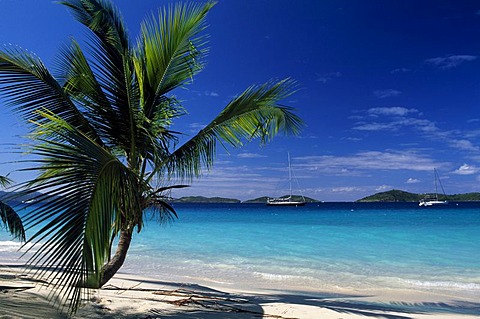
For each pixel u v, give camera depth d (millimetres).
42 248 3037
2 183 7750
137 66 5797
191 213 61500
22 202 3039
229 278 10273
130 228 5566
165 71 6191
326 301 7262
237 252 15492
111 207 3701
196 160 6031
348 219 39000
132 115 5652
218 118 5848
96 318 4730
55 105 5098
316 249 16172
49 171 3801
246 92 5766
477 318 6012
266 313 5676
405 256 14086
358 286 9320
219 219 41250
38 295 5656
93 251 3377
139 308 5508
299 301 7070
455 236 20797
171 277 10219
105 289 7090
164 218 6254
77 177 3393
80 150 3537
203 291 7883
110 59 6098
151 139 5500
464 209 70938
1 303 4863
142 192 5367
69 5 6082
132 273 10938
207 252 15523
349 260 13320
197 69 6441
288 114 6188
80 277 3266
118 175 3959
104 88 5898
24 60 4738
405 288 9062
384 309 6645
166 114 6266
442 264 12414
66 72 6000
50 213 3109
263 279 10172
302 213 59000
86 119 5477
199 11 6027
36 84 4898
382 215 48000
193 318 5070
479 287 9156
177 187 5879
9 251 15164
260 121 6117
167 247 17047
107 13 6230
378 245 17281
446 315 6199
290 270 11508
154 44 6066
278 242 18812
